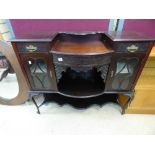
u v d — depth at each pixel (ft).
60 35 4.55
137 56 3.82
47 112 5.50
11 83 5.81
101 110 5.61
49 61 3.97
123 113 5.43
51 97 5.77
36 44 3.65
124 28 5.08
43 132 4.78
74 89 4.88
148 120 5.24
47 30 5.12
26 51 3.78
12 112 5.49
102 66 4.25
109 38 3.91
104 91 4.69
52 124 5.05
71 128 4.92
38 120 5.18
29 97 5.29
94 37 4.54
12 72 5.63
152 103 5.18
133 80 4.38
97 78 5.34
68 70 5.41
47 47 3.70
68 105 5.79
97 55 3.67
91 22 4.97
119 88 4.60
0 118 5.25
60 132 4.79
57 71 4.36
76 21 4.95
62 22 4.99
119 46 3.64
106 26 5.05
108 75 4.25
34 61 4.02
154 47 4.56
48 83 4.54
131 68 4.15
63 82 5.17
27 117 5.29
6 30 5.27
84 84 5.10
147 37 3.64
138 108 5.29
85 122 5.13
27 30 5.18
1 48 4.60
